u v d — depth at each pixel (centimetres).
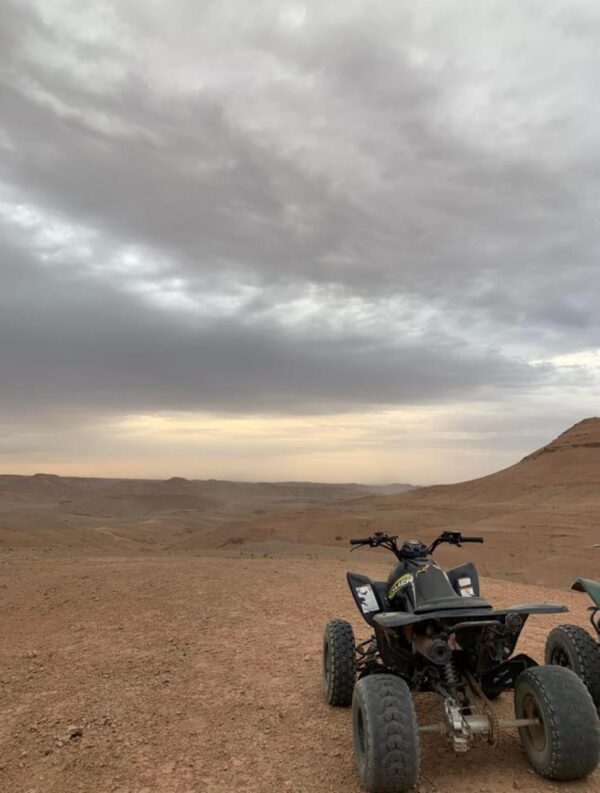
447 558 2681
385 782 380
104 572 1355
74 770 450
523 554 2653
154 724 531
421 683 457
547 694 401
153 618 932
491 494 6312
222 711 560
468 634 445
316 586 1185
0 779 439
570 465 6450
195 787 422
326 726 523
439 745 473
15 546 2923
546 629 862
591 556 2328
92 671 684
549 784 407
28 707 580
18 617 984
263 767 449
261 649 761
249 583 1207
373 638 599
